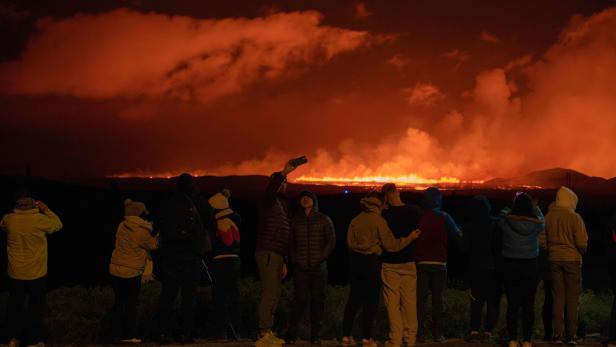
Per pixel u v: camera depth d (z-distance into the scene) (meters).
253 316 13.30
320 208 45.75
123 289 11.06
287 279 19.36
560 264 10.73
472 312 11.37
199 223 10.66
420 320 11.41
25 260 10.03
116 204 44.47
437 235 11.23
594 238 33.91
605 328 13.81
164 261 10.60
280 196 10.42
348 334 10.66
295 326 10.88
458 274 23.91
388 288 10.03
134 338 11.09
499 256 10.33
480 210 11.28
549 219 10.85
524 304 10.34
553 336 10.88
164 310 10.63
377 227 10.05
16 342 10.16
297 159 10.27
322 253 10.62
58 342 11.75
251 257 27.88
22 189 10.22
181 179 10.69
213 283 11.48
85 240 31.02
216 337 11.44
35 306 10.12
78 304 13.86
